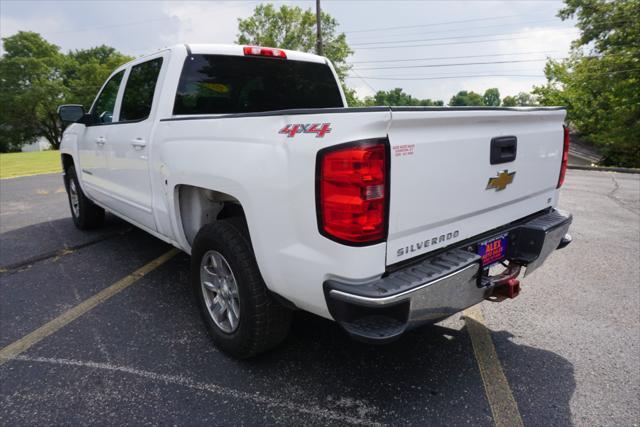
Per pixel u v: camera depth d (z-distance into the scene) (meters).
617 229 5.80
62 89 53.69
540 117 2.61
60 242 4.87
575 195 8.89
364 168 1.68
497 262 2.51
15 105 50.81
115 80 4.09
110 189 3.99
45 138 62.12
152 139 3.02
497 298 2.44
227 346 2.53
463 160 2.09
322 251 1.84
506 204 2.51
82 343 2.74
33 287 3.62
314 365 2.52
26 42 54.72
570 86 27.53
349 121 1.72
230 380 2.37
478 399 2.23
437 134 1.95
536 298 3.49
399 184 1.81
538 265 2.64
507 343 2.79
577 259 4.49
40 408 2.13
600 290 3.65
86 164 4.54
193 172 2.52
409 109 1.77
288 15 36.38
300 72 3.87
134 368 2.47
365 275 1.78
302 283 1.96
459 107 1.99
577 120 28.64
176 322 3.03
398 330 1.78
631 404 2.20
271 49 3.59
